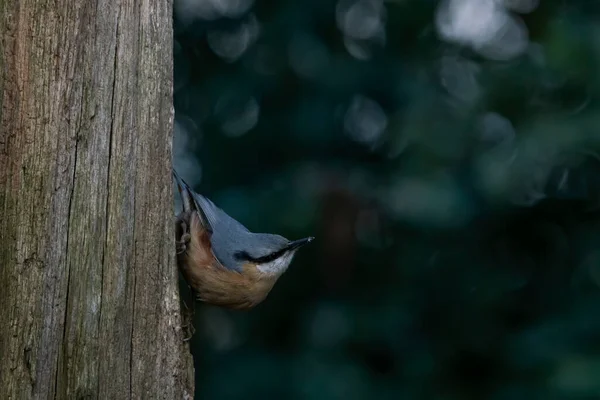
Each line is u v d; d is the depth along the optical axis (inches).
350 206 468.4
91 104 242.5
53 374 236.4
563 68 450.0
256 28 497.7
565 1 490.9
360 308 483.2
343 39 504.4
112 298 244.7
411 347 482.9
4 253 233.6
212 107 494.3
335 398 442.6
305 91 488.1
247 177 490.9
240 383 454.9
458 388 479.8
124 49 248.4
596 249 481.1
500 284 491.2
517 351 443.2
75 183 240.1
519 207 489.7
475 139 480.4
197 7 503.5
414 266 496.7
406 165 475.8
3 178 233.9
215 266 301.7
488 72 488.1
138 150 251.1
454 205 461.7
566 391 406.0
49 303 235.9
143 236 251.8
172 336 257.0
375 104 498.0
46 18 237.3
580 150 442.3
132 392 248.4
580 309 446.6
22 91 235.5
